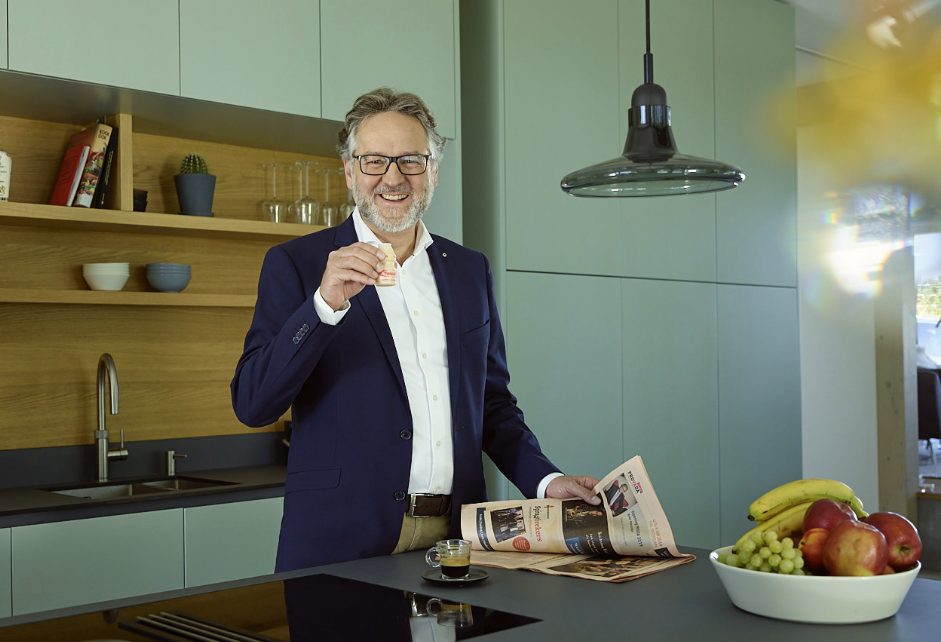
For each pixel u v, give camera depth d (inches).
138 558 92.3
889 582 41.7
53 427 109.2
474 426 69.7
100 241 113.0
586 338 136.4
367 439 64.4
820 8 174.2
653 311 147.1
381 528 63.5
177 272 111.9
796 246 175.0
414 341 68.8
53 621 43.5
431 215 123.0
